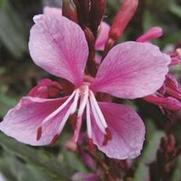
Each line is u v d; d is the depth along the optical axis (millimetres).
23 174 178
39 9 269
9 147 144
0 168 180
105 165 135
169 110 119
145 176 151
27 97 108
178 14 249
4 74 253
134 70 107
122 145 109
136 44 106
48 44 108
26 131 110
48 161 150
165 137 146
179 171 153
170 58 107
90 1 119
